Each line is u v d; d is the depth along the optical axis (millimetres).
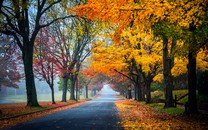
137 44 33656
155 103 33688
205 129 11445
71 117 18016
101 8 10141
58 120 15984
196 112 17312
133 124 13617
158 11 9750
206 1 9961
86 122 14766
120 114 20547
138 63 33031
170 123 13672
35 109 24766
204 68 28750
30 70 27500
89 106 34375
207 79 25172
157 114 19922
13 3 23234
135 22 10586
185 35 12938
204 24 12039
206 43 13125
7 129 12352
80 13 11188
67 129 11922
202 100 23281
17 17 24516
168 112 20594
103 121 15266
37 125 13609
